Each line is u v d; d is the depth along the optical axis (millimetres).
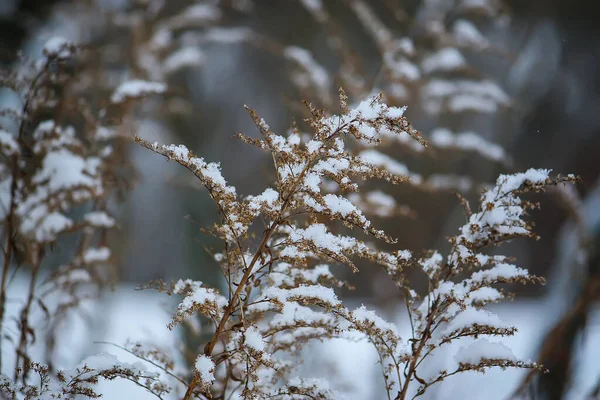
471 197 9844
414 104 7004
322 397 2730
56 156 4094
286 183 2516
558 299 6191
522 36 12695
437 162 8570
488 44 7066
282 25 12234
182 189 8781
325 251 2480
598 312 6027
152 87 4539
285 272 3059
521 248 15516
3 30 9227
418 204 9484
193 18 8102
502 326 2703
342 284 3094
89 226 4309
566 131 13797
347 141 4996
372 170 2520
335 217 2482
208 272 7785
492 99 7102
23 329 3707
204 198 8188
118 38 9312
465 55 12141
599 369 6355
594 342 7363
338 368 5262
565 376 5680
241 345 2482
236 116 12430
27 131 4160
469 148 6242
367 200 4945
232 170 12227
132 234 9094
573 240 6355
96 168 4469
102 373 2717
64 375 2727
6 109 4012
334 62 12039
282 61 12102
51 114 4891
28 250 4012
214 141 11914
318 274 3072
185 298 2477
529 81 13094
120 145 4770
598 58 13203
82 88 6059
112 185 4637
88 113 4539
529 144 13773
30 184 4008
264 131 2516
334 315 2842
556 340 5586
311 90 6398
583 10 12695
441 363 5371
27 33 9164
